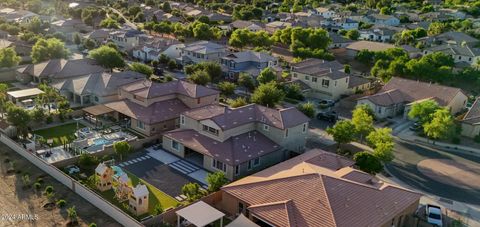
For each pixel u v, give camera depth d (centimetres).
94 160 5466
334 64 10419
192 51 11112
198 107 6688
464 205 5078
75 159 5584
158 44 11900
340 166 5212
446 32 15212
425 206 4900
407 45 13550
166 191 5078
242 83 9400
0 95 7319
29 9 18438
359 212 4081
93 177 5169
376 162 5409
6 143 6031
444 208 4978
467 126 7306
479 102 7981
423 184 5559
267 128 6072
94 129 6769
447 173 5934
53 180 5128
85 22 16338
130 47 12550
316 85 9319
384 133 5988
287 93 9088
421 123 7419
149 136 6550
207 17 17038
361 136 6719
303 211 4050
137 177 5369
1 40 11712
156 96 7056
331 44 13700
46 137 6412
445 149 6788
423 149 6744
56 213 4444
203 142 5806
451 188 5497
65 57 10469
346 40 14250
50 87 8338
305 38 12912
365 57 12175
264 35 13450
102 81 8081
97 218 4397
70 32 14338
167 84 7519
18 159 5625
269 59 10750
